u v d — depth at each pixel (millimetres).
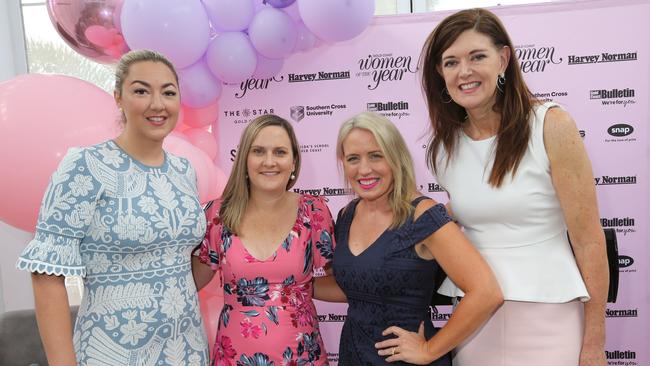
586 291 1344
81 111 1713
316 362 1530
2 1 2947
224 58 2135
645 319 2445
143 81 1326
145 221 1332
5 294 2861
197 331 1475
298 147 1661
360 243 1475
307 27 2184
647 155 2375
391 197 1446
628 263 2438
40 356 2150
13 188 1647
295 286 1557
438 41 1412
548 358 1356
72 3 1966
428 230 1352
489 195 1395
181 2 1932
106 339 1306
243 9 2092
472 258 1321
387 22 2486
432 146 1575
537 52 2395
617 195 2418
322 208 1642
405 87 2502
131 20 1901
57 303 1258
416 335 1377
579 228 1337
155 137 1362
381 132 1407
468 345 1473
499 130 1389
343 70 2527
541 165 1333
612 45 2344
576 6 2348
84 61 3018
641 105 2357
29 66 3041
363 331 1425
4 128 1631
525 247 1382
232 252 1553
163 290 1373
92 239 1300
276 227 1592
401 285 1379
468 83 1358
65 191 1254
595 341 1367
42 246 1232
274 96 2566
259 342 1475
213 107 2428
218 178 2291
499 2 2869
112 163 1335
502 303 1326
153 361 1366
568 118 1316
